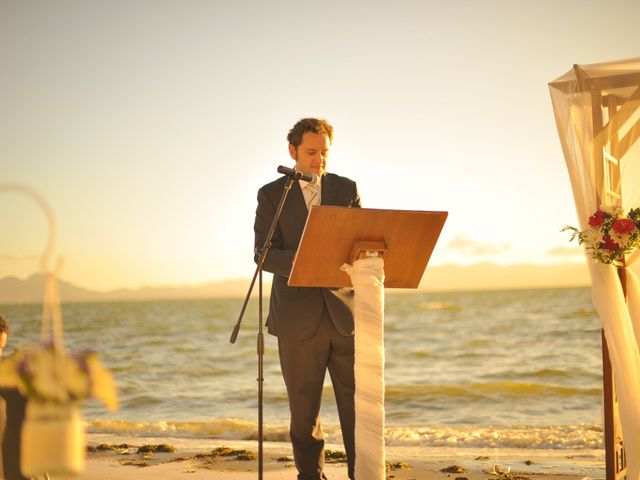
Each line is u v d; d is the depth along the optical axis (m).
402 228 3.89
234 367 23.36
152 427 10.14
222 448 6.85
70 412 2.41
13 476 3.51
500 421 11.88
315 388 4.66
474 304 71.62
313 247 3.82
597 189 5.10
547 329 36.00
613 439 4.84
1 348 4.16
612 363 4.82
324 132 4.64
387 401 14.18
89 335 43.56
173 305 110.19
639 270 5.16
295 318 4.61
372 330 3.80
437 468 6.03
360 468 3.74
